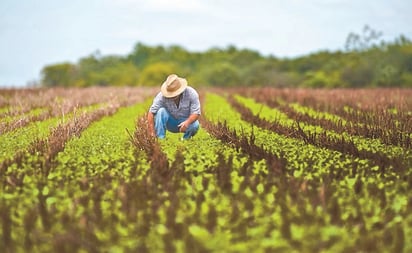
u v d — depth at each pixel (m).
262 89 47.78
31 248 7.50
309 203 9.02
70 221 8.26
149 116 14.55
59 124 15.91
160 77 127.62
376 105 26.06
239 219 8.31
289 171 10.98
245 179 9.95
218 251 7.26
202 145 13.66
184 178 10.37
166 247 7.27
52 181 10.30
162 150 12.60
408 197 9.36
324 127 18.98
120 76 142.62
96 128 18.20
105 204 8.87
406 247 7.59
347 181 10.09
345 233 7.87
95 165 11.55
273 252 7.26
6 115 22.27
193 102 14.42
